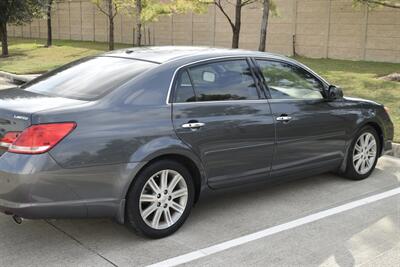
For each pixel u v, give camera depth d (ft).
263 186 17.35
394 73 45.80
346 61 63.21
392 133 21.80
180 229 15.25
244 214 16.69
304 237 14.93
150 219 14.43
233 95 16.12
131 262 13.11
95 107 13.44
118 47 96.27
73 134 12.80
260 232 15.24
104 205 13.37
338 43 67.00
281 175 17.57
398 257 13.70
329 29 67.77
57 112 12.82
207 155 15.24
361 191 19.30
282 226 15.74
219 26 84.84
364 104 20.40
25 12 83.97
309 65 57.47
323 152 18.84
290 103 17.52
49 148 12.48
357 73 49.32
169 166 14.42
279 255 13.69
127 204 13.79
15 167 12.33
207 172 15.38
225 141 15.57
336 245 14.40
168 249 13.93
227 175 15.94
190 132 14.71
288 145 17.42
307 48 71.00
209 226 15.60
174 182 14.69
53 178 12.52
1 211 12.83
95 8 114.01
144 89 14.33
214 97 15.64
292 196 18.57
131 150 13.55
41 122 12.54
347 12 65.36
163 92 14.57
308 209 17.28
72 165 12.71
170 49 16.84
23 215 12.52
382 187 19.85
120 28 108.17
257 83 16.90
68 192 12.80
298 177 18.38
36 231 14.97
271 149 16.90
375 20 62.44
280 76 17.71
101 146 13.08
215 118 15.31
